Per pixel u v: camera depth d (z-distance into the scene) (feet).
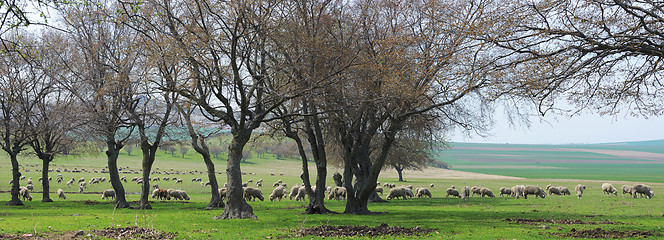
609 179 418.10
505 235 57.57
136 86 86.12
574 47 40.09
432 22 65.00
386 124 107.14
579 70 41.91
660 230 62.39
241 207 79.71
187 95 80.33
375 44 82.12
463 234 58.95
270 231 61.05
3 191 197.47
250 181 319.68
